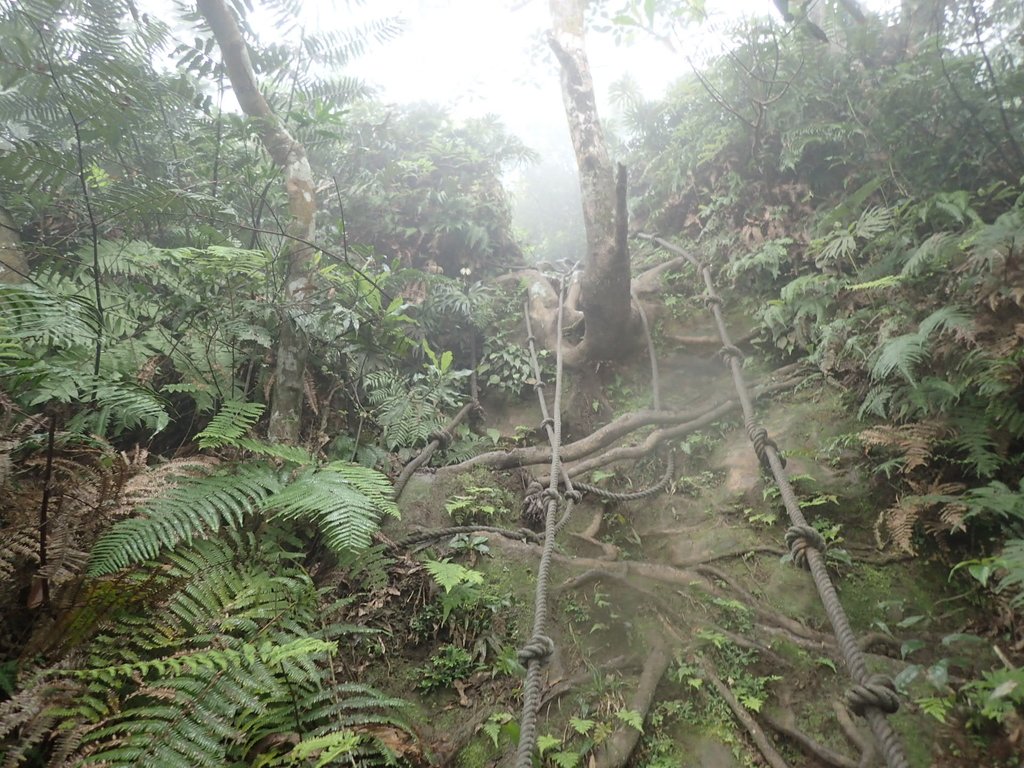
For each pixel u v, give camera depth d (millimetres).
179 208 3670
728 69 5652
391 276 4754
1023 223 2969
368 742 2121
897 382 3359
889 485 3180
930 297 3475
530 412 5156
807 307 4242
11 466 2318
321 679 2404
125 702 1902
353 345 4020
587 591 3016
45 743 1787
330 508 2582
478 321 5578
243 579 2490
